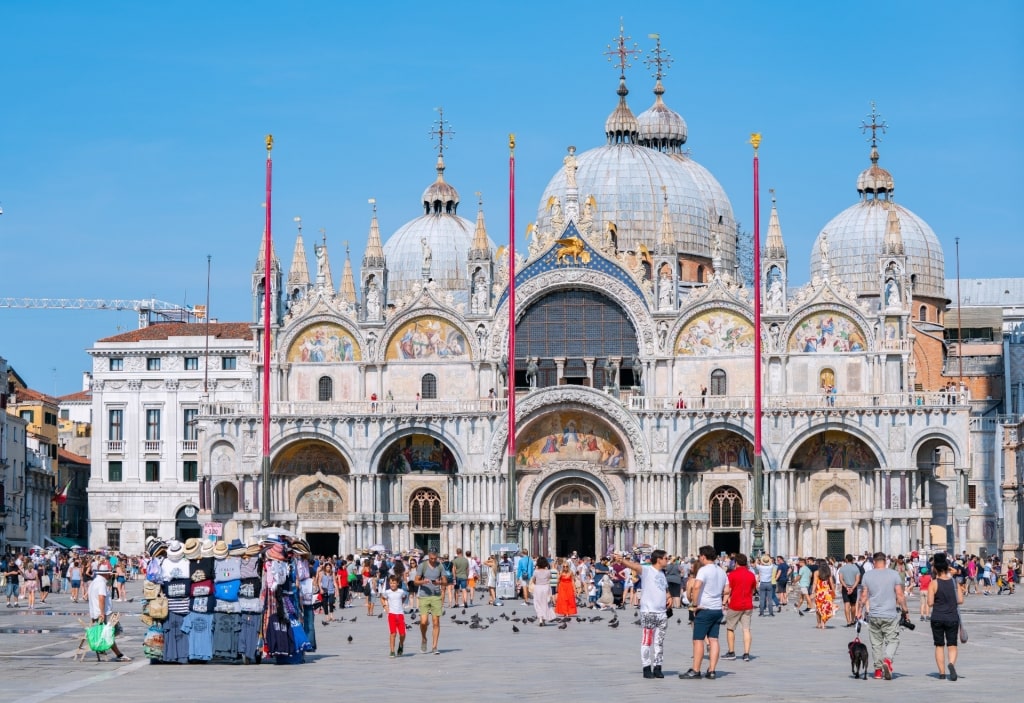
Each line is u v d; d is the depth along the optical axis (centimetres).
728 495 13950
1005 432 16412
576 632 7356
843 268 16900
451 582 9906
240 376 17250
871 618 4834
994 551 16312
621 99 16988
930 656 5803
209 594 5406
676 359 14150
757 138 11181
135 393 17338
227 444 14375
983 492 16438
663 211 14525
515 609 9631
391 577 5872
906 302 13925
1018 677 4872
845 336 13950
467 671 5191
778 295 14062
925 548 13462
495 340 14325
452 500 14238
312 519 14325
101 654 5650
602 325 14388
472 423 14012
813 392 13912
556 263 14350
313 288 14762
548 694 4409
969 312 18825
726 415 13725
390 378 14462
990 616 8619
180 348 17312
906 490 13475
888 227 14075
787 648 6247
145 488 17238
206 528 10750
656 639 4894
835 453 13825
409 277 17738
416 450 14325
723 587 4903
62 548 18362
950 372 17612
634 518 13775
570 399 13850
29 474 17800
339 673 5103
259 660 5438
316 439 14200
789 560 12838
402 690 4534
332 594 8306
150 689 4547
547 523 14088
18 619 8231
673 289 14262
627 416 13800
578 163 16388
